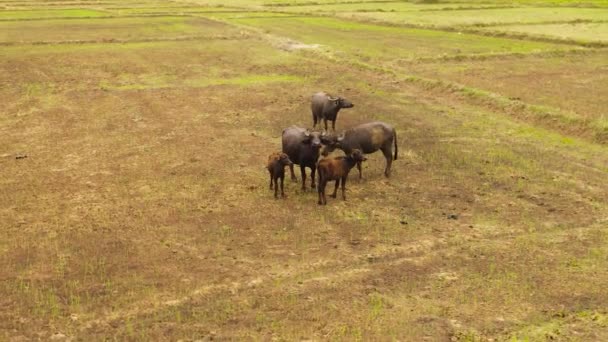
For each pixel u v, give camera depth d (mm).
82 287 13406
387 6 73688
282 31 53969
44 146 23547
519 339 11570
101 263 14453
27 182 19703
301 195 18609
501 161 21469
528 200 18156
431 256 14805
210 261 14586
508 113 27875
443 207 17672
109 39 50281
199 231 16156
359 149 18812
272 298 13000
